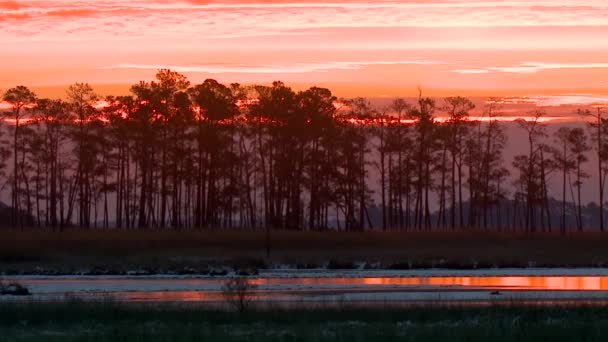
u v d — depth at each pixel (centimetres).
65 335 5691
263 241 13838
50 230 15112
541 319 6012
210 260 12238
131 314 6394
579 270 11844
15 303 6881
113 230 14988
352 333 5422
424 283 9762
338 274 11062
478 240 14300
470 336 5291
